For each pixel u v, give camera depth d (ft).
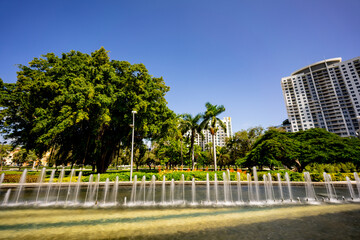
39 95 56.70
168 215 22.00
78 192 37.65
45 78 54.13
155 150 160.25
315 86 314.14
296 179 50.21
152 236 15.65
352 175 51.29
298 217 21.33
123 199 31.58
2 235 15.92
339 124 278.67
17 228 17.72
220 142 382.01
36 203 28.89
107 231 16.85
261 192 38.01
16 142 68.28
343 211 24.02
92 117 55.67
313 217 21.38
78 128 65.10
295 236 15.87
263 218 20.94
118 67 67.51
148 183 46.52
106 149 70.08
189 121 88.17
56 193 36.76
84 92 49.39
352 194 36.14
